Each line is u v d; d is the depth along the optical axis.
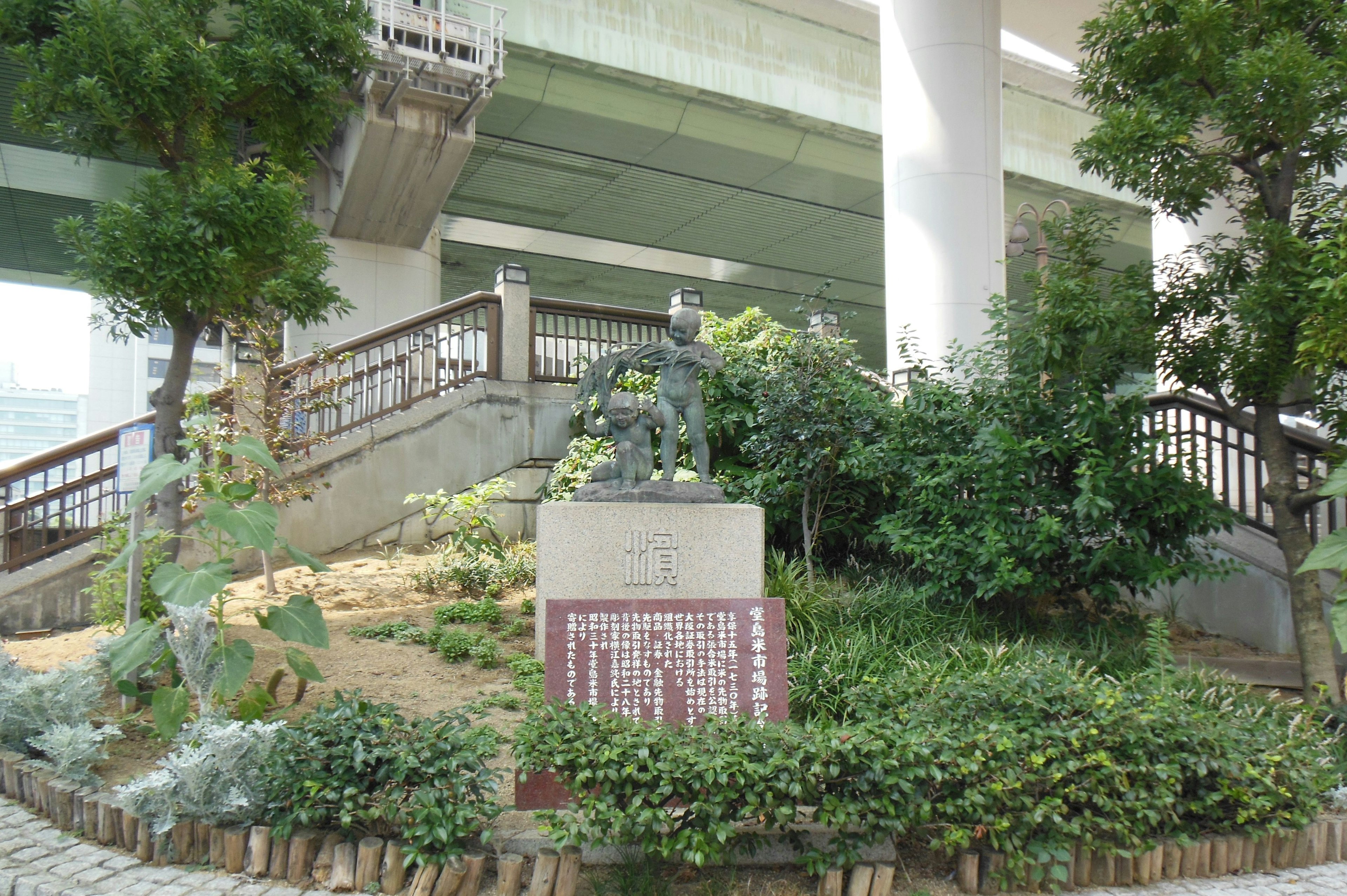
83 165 17.72
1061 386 7.46
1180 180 6.75
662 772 3.90
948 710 4.62
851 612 6.98
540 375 10.67
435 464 9.80
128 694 5.30
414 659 6.52
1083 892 4.20
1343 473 5.73
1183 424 9.78
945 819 4.16
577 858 3.84
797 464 8.09
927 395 7.85
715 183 22.17
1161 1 6.42
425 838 3.82
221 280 6.25
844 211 24.12
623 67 18.06
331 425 9.98
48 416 72.19
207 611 5.80
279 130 7.14
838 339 8.33
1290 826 4.58
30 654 6.59
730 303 32.31
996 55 12.84
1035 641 7.14
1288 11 6.39
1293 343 6.36
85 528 7.87
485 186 21.70
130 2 6.95
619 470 5.87
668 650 4.87
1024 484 7.19
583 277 28.97
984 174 12.48
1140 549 6.95
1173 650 7.84
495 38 15.61
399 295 17.53
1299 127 6.18
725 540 5.67
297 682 5.66
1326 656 6.35
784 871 4.17
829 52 20.55
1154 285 7.49
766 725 4.24
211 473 5.74
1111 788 4.29
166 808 4.20
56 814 4.49
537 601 5.86
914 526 7.59
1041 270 7.79
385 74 14.29
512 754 4.16
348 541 9.26
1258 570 8.06
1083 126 24.25
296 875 3.98
